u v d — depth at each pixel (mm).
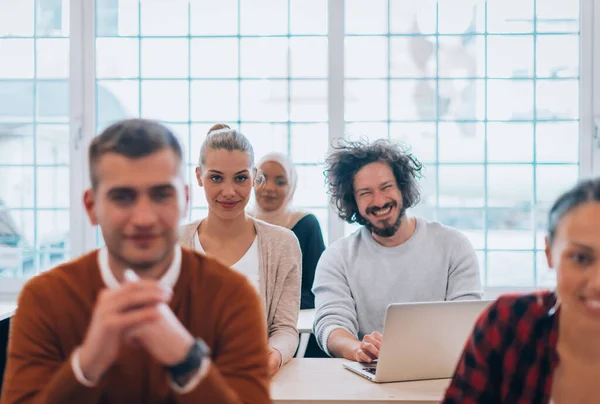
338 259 2498
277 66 3652
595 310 1046
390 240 2449
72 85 3604
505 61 3629
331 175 2510
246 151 2146
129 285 932
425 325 1814
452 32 3623
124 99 3670
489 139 3643
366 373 1919
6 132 3660
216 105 3674
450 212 3664
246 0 3633
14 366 1054
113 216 1000
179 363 935
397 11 3619
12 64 3648
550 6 3594
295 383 1869
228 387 994
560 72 3611
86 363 938
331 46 3604
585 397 1194
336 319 2340
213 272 1118
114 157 997
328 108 3629
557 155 3633
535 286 3633
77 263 1116
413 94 3648
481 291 2389
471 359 1252
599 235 1034
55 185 3670
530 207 3643
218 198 2121
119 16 3641
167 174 1011
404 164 2418
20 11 3631
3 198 3672
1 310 2615
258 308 1127
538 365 1209
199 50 3656
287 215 3336
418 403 1707
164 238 1021
